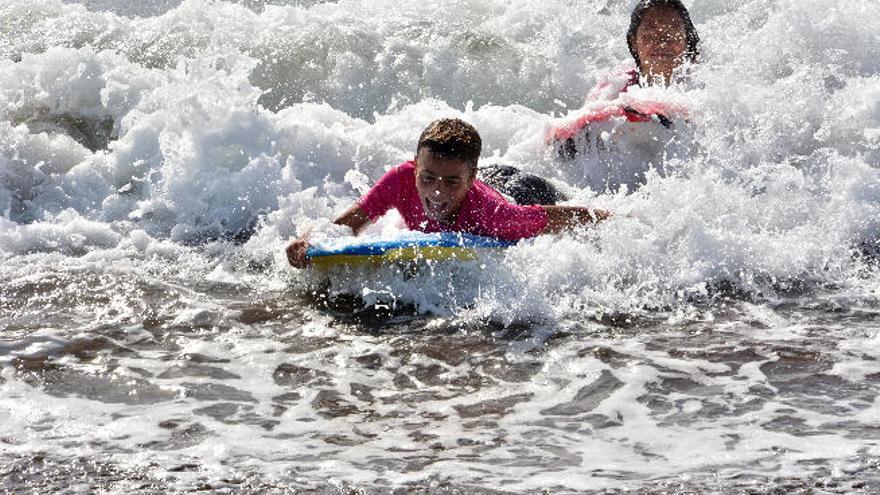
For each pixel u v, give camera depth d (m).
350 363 7.56
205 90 10.70
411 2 14.95
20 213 10.48
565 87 13.38
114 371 7.38
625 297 8.59
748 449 6.32
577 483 5.95
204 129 10.59
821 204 9.99
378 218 9.38
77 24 13.87
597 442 6.43
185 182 10.41
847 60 12.12
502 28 14.16
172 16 14.05
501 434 6.54
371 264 8.79
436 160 8.51
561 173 11.30
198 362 7.55
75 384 7.18
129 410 6.83
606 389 7.13
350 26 13.87
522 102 13.35
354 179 10.78
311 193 10.10
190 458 6.22
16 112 11.98
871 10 12.28
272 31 13.74
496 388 7.18
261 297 8.74
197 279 9.09
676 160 10.61
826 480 5.95
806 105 11.16
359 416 6.79
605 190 11.17
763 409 6.82
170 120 10.70
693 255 9.09
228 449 6.34
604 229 9.13
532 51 13.63
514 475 6.04
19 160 10.72
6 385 7.14
